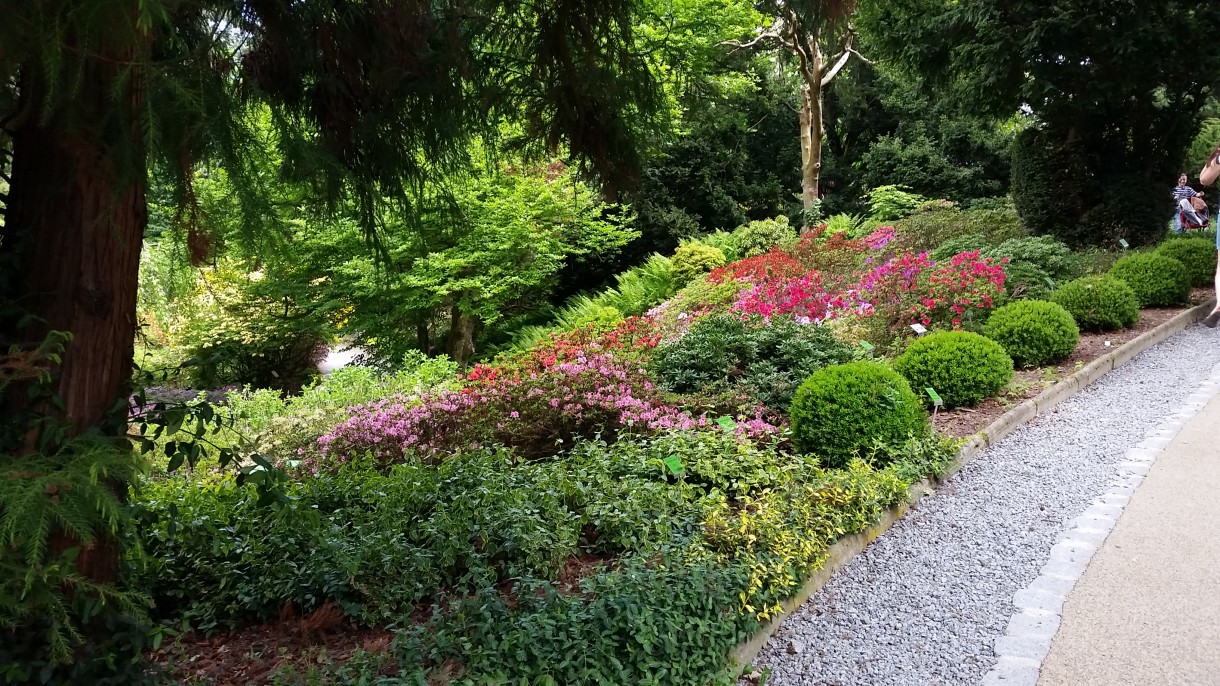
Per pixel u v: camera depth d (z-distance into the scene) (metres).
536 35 3.03
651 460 4.02
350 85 2.77
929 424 4.73
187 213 2.16
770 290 8.73
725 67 14.63
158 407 2.22
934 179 17.58
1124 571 3.20
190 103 1.78
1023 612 2.96
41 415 2.00
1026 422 5.27
